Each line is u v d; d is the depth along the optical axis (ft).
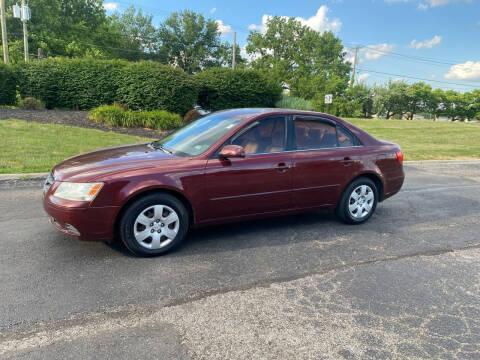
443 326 9.21
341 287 11.02
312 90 165.78
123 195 11.73
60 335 8.21
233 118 14.89
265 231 15.64
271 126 14.70
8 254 12.29
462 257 13.75
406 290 11.00
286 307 9.78
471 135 66.95
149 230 12.35
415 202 21.98
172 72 56.44
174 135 15.94
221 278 11.25
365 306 9.99
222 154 13.00
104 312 9.16
